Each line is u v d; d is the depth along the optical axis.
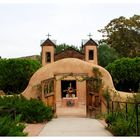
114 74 36.38
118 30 57.75
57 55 43.12
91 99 25.78
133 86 36.72
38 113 21.47
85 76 26.12
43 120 21.70
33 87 26.58
